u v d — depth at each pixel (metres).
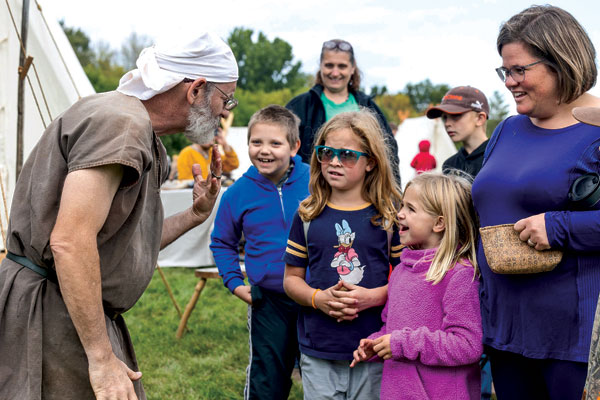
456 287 2.14
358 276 2.49
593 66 1.88
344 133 2.48
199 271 4.84
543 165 1.90
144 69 1.88
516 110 1.97
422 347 2.10
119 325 2.03
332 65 4.13
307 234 2.57
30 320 1.77
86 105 1.80
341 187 2.49
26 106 5.52
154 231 2.02
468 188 2.30
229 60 2.02
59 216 1.65
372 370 2.47
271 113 3.01
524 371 1.99
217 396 3.67
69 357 1.80
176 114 1.96
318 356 2.51
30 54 5.49
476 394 2.21
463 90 3.85
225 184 7.72
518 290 1.94
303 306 2.60
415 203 2.29
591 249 1.81
